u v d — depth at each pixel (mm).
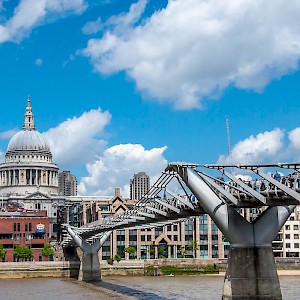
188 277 166875
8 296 111750
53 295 112625
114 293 114812
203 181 68125
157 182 80438
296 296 106125
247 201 65625
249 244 67375
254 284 66750
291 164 53031
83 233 143875
